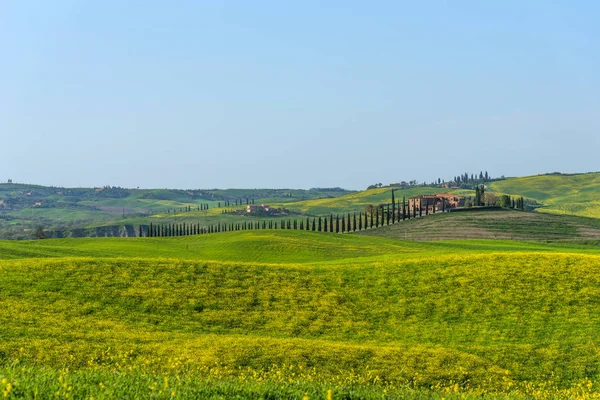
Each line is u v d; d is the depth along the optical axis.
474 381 38.38
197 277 62.59
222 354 39.50
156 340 42.84
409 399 23.89
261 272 66.00
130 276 61.03
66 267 62.47
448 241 166.62
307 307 55.53
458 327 50.84
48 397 17.66
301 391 22.00
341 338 48.12
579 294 57.62
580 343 46.59
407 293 59.47
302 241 141.38
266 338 45.00
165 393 19.33
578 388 38.47
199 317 51.38
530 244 157.00
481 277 63.00
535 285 60.25
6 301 50.28
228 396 20.58
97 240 157.50
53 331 42.47
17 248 96.19
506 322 51.69
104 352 38.31
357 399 22.11
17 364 33.66
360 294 59.59
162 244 151.25
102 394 18.42
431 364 40.38
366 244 147.88
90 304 51.97
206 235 176.00
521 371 41.31
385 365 39.59
